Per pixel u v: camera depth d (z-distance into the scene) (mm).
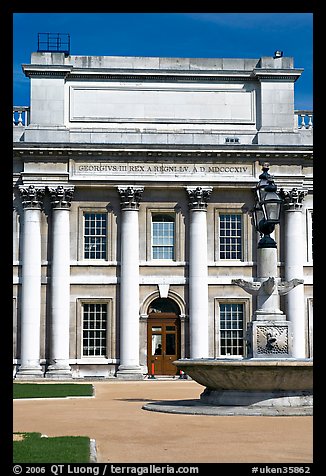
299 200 66125
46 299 64375
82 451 18875
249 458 18234
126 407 33125
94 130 65750
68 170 64688
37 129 64938
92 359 64188
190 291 65125
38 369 63312
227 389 30609
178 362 31156
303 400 29766
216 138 66125
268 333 31766
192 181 65188
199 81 67500
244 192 66125
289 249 65875
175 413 29344
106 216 65375
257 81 67875
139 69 66750
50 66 65500
